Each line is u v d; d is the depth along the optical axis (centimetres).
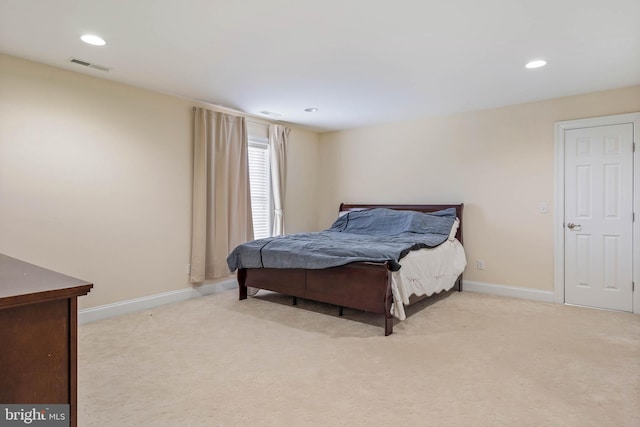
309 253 363
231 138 466
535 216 429
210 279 451
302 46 283
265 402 209
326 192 610
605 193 389
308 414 197
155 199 400
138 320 353
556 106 414
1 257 162
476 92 394
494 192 455
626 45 280
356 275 337
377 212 501
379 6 226
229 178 465
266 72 338
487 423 188
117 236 369
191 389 223
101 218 357
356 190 577
